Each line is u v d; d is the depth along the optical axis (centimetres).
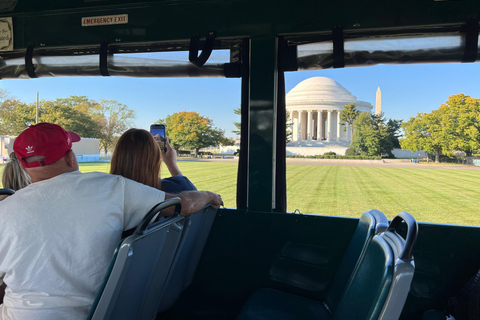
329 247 199
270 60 210
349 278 150
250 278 212
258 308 164
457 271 184
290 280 205
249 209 215
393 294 87
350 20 199
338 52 201
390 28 195
